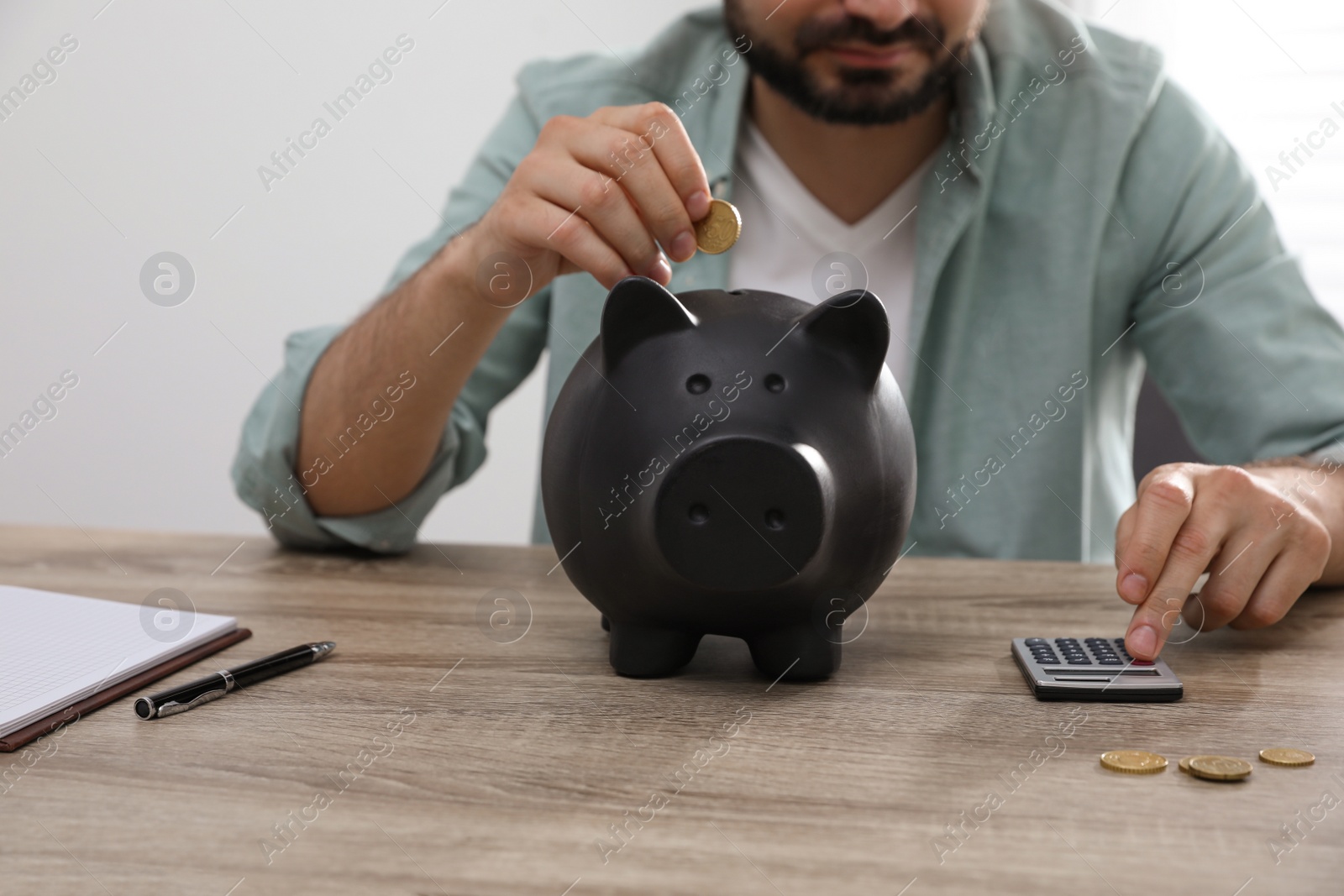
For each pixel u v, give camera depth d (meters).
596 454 0.59
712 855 0.42
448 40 1.96
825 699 0.61
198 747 0.54
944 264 1.20
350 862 0.42
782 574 0.57
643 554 0.58
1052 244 1.21
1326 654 0.70
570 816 0.46
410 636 0.73
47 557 0.97
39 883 0.41
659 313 0.59
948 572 0.93
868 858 0.42
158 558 0.97
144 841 0.44
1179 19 1.92
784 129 1.24
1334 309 1.89
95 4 1.96
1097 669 0.63
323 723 0.57
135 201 2.00
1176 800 0.48
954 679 0.65
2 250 2.01
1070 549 1.20
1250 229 1.23
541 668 0.67
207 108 1.97
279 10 1.95
